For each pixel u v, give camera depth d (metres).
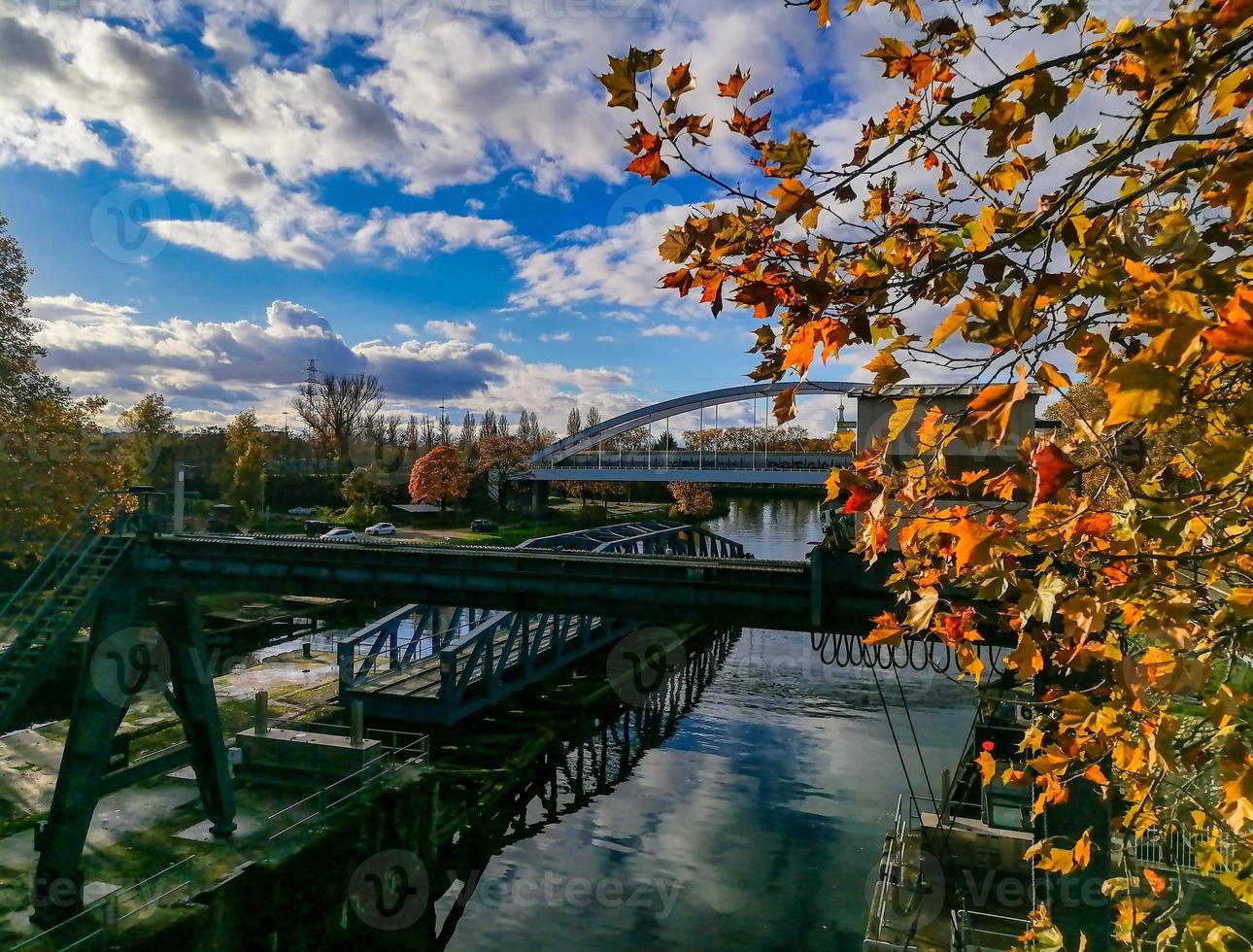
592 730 34.34
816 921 20.19
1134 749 3.17
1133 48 2.14
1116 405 1.58
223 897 15.27
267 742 22.38
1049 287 2.32
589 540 47.06
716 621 15.27
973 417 2.29
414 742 27.36
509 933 19.84
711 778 29.50
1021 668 2.49
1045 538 2.54
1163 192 2.70
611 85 2.43
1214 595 2.79
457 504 77.62
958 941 14.78
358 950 18.33
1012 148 2.58
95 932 13.42
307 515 64.88
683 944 19.27
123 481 31.86
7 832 18.92
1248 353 1.49
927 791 27.98
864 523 2.66
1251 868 3.13
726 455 77.62
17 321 29.38
